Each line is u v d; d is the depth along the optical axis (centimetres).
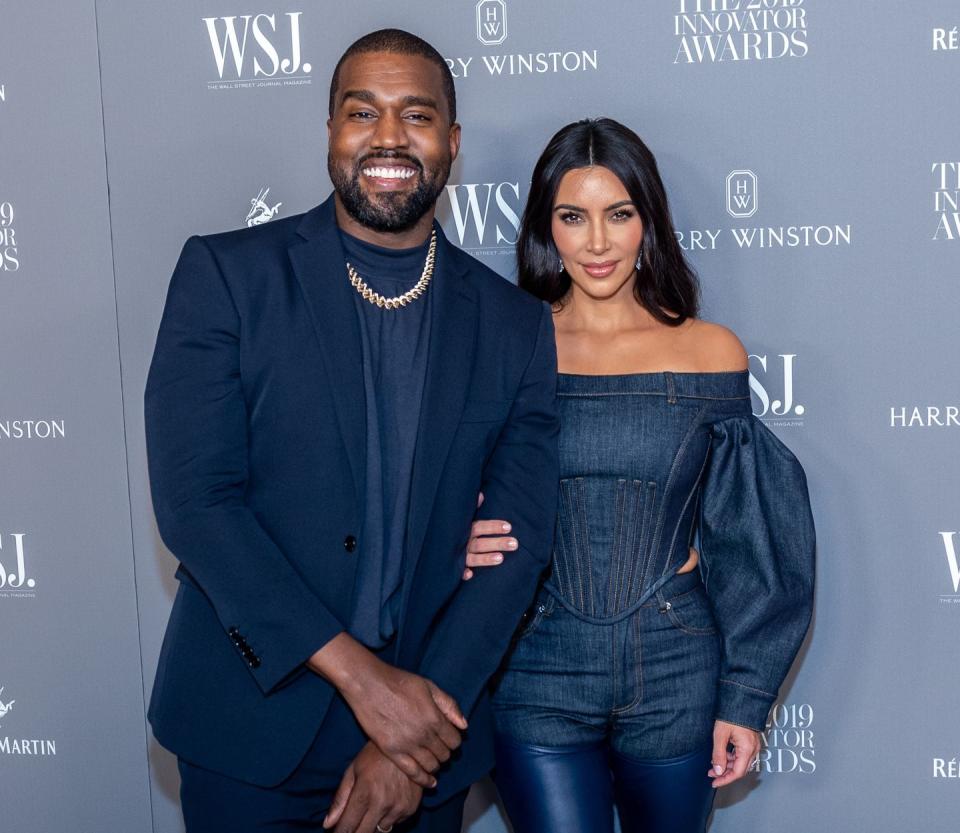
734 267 235
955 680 236
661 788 195
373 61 169
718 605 201
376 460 166
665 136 233
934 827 239
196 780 166
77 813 259
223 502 158
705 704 195
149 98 244
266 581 156
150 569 253
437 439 168
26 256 250
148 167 245
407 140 167
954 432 231
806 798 243
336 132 171
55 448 253
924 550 235
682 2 230
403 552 167
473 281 182
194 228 245
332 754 169
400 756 157
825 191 230
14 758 259
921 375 231
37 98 246
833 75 228
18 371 252
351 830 161
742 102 231
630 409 195
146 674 255
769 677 197
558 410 198
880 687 239
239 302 162
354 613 165
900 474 234
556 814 192
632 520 194
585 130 199
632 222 197
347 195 168
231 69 241
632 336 204
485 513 180
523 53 235
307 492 163
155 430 159
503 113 237
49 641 257
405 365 170
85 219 247
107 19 243
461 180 240
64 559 255
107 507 253
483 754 181
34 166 248
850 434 235
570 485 196
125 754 257
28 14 245
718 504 200
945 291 229
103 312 249
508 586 175
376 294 171
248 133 242
